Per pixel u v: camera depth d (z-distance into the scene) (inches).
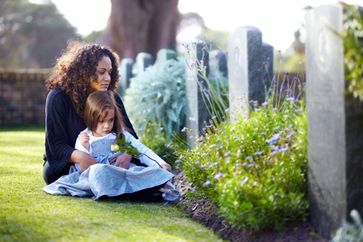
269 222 131.0
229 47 240.2
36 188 183.8
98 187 165.5
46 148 182.2
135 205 163.9
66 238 125.7
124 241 125.2
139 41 625.0
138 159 182.2
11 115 545.0
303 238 126.6
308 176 132.3
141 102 283.4
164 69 286.0
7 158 263.3
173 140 251.8
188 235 134.8
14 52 1493.6
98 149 177.0
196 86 243.0
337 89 117.0
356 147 116.2
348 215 116.0
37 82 552.7
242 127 164.7
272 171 138.0
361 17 116.6
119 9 621.6
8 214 144.8
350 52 111.1
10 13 1462.8
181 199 171.8
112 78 197.6
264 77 226.8
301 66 205.8
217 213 150.3
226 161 145.9
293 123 151.5
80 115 183.9
